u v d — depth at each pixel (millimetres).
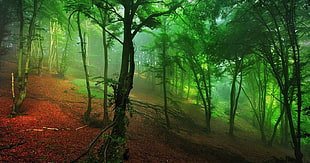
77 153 5281
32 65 18688
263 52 10336
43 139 5773
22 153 4641
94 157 3328
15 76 14180
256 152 10570
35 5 8758
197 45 13797
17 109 7621
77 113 9773
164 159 6676
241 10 10281
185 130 11922
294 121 14812
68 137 6441
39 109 9000
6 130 5797
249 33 9906
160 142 8422
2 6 10938
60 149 5344
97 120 8602
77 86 16422
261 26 9883
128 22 4504
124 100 3914
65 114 9148
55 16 13281
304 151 13773
